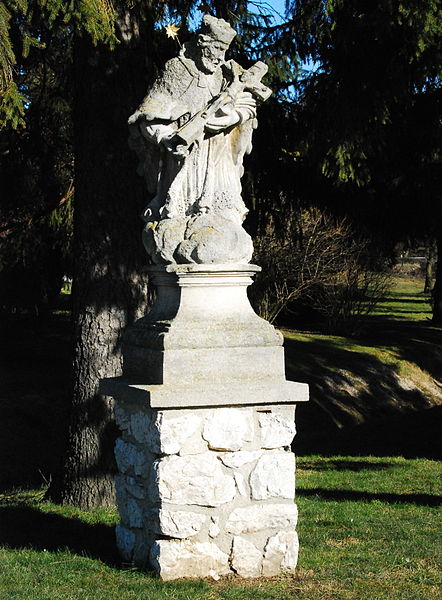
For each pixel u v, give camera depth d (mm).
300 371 18281
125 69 8430
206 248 5590
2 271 16016
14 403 14930
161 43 9508
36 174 11797
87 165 8461
